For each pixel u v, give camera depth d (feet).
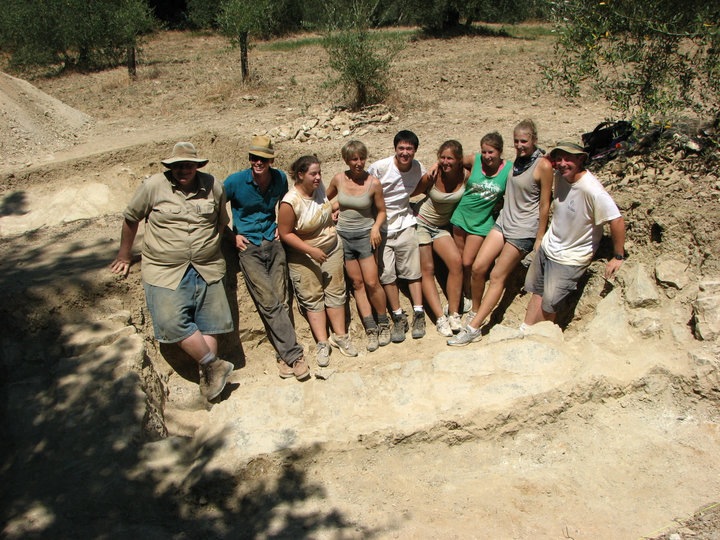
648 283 15.62
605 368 14.19
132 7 60.23
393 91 36.22
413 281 17.92
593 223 15.52
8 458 13.06
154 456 13.03
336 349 17.97
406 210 17.58
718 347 13.93
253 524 12.01
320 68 55.11
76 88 53.52
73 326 15.83
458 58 55.47
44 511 11.79
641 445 13.30
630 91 20.06
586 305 17.22
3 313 15.65
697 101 23.67
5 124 32.30
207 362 15.20
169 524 12.01
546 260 16.34
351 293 18.93
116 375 14.37
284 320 16.55
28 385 14.48
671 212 16.53
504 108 32.94
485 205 17.30
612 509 12.07
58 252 18.39
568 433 13.67
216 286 15.90
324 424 13.57
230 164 30.09
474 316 17.95
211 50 74.59
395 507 12.33
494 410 13.48
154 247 15.31
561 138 25.73
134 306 16.83
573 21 20.31
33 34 62.85
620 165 19.48
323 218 16.51
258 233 16.69
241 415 13.93
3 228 25.03
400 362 15.72
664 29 17.81
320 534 11.71
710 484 12.36
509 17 81.25
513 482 12.82
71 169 29.84
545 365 14.47
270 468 12.85
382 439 13.23
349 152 16.03
